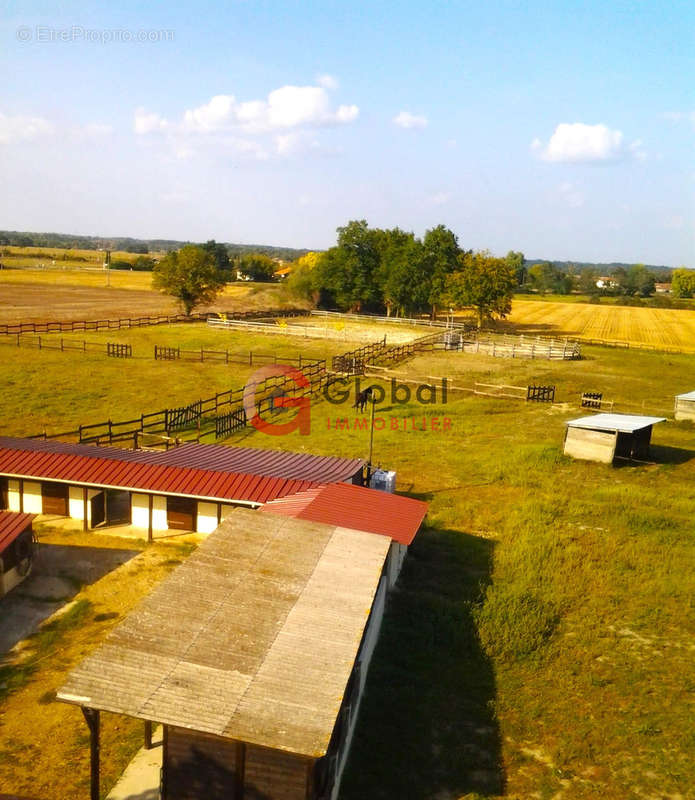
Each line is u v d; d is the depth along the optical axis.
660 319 118.12
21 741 12.96
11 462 23.47
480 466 31.56
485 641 16.53
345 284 102.25
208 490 21.91
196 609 12.75
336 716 10.27
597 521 24.89
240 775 10.34
